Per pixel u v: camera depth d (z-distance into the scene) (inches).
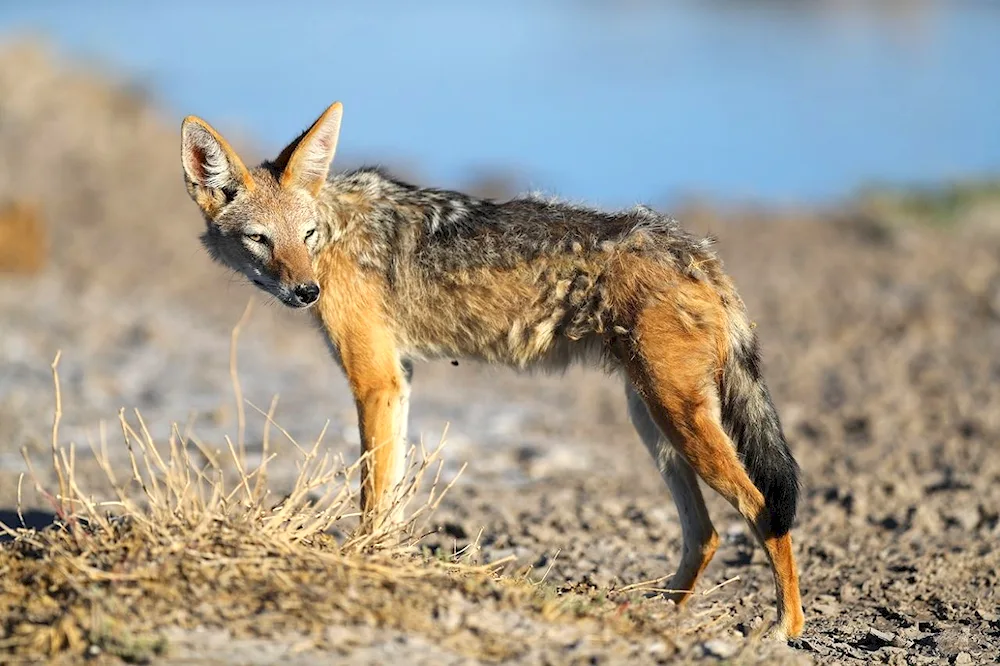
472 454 800.9
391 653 354.6
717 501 685.9
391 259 528.7
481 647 365.4
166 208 1718.8
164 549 393.4
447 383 1049.5
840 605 514.6
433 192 542.3
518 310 508.4
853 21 4165.8
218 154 548.1
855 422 856.9
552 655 365.7
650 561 568.4
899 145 2155.5
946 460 737.6
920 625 486.0
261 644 355.3
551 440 855.7
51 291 1231.5
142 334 1091.3
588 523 634.2
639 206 514.0
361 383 528.1
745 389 481.1
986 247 1449.3
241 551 395.9
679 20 4325.8
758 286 1317.7
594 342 500.1
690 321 472.7
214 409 876.6
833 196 1819.6
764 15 4431.6
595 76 3031.5
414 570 407.8
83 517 447.2
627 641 386.6
